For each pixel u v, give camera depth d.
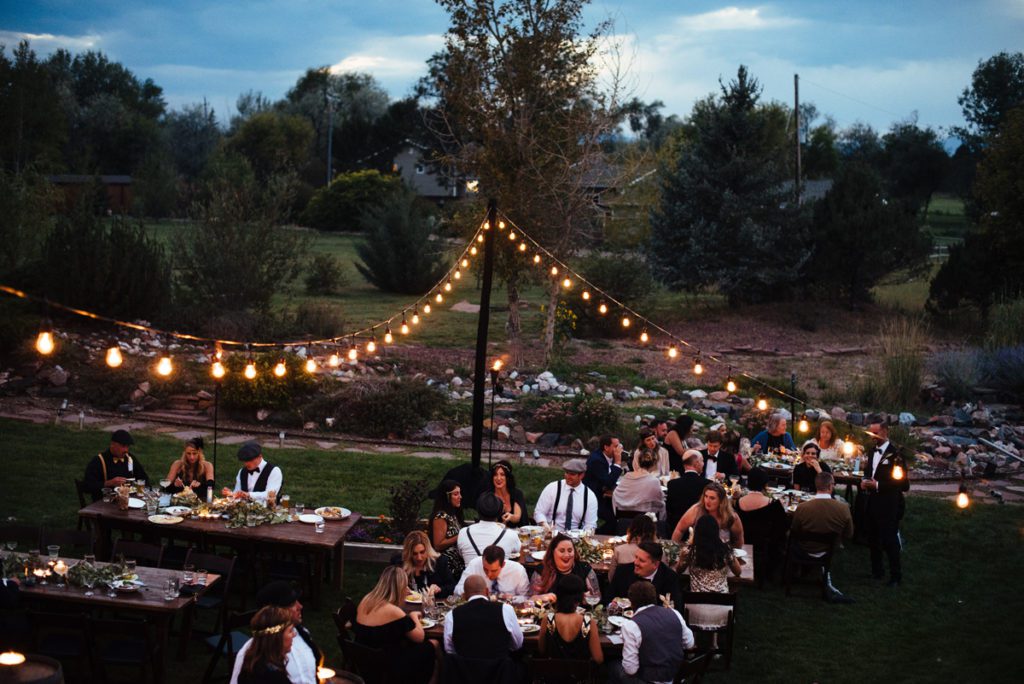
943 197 91.31
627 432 18.12
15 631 7.48
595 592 9.00
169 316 24.84
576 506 10.95
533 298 37.62
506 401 20.23
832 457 14.37
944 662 9.59
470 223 24.27
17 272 24.00
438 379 22.06
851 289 32.97
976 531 13.93
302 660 6.30
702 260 32.12
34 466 14.45
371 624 7.52
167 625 8.34
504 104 24.23
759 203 32.59
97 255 23.61
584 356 26.25
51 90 50.28
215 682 8.37
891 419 20.66
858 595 11.45
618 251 37.66
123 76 106.50
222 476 14.66
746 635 10.16
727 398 22.09
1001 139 31.88
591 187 25.50
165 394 18.88
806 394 22.69
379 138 82.88
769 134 34.19
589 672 7.42
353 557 11.64
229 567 8.98
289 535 9.95
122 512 10.25
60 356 19.75
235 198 27.83
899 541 11.86
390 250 37.72
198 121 92.00
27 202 26.64
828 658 9.64
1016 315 25.89
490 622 7.45
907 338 24.72
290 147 83.81
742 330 30.81
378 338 27.25
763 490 12.05
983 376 22.98
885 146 78.94
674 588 8.52
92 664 7.88
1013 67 77.44
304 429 18.17
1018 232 30.53
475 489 11.70
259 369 18.75
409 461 16.25
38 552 8.56
